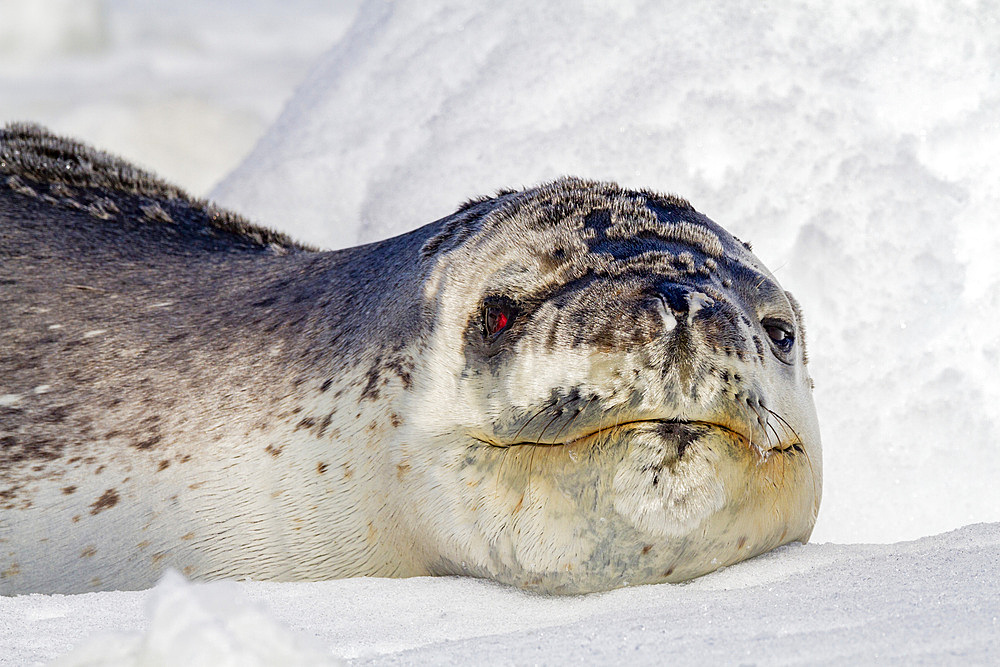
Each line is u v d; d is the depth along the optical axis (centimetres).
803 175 2488
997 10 2580
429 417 1445
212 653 693
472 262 1510
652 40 2753
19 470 1589
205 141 5441
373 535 1512
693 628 1074
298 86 3247
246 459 1567
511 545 1355
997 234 2339
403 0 3133
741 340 1290
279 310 1720
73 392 1655
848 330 2317
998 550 1312
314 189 2852
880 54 2586
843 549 1484
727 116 2578
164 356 1681
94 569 1569
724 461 1277
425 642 1143
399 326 1541
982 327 2259
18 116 6444
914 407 2216
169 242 2008
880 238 2383
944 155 2447
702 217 1638
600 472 1279
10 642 1108
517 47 2881
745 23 2703
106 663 730
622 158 2597
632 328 1269
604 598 1332
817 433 1617
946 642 955
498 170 2670
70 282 1830
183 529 1556
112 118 5628
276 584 1405
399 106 2934
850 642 974
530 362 1338
